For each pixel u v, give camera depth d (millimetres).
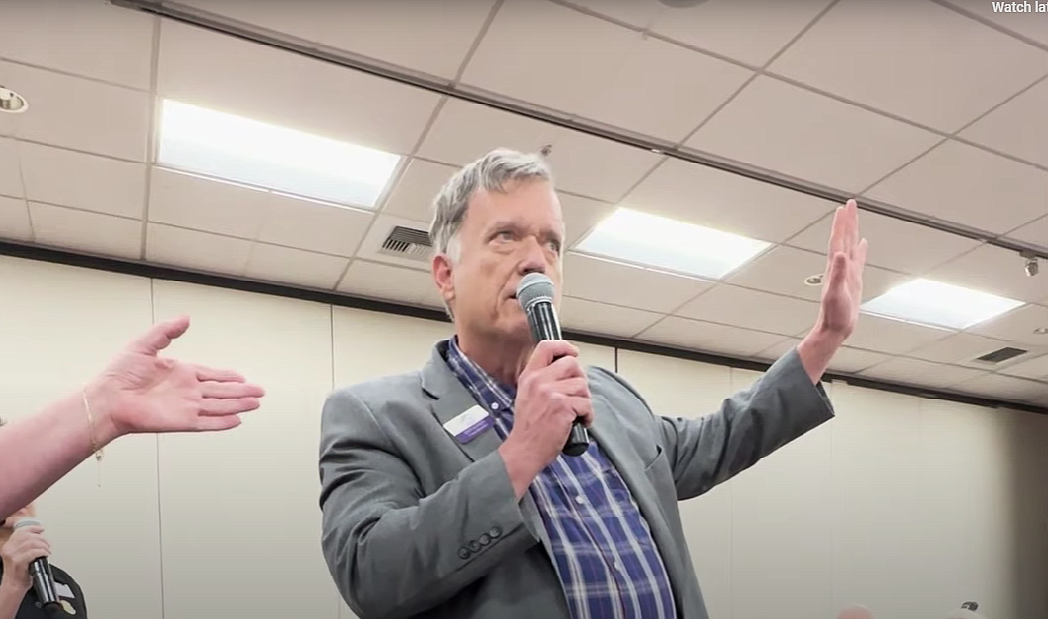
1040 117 4016
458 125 4051
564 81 3729
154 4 3252
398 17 3328
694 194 4723
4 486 865
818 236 5230
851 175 4535
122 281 5473
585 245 5344
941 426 8461
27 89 3770
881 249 5430
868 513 7805
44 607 2066
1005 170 4488
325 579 5488
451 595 1018
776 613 7109
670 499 1295
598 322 6711
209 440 5461
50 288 5281
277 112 3947
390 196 4727
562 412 1030
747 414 1473
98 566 4984
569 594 1065
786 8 3291
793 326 6742
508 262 1265
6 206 4820
